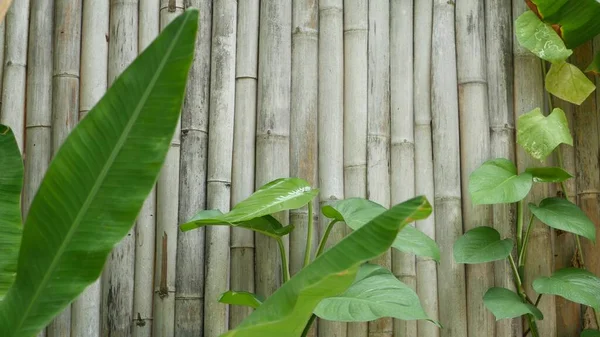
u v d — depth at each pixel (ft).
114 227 2.96
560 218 5.12
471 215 5.47
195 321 5.26
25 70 5.51
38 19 5.53
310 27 5.62
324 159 5.49
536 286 5.01
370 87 5.59
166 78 2.89
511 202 5.08
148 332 5.26
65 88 5.46
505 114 5.56
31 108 5.45
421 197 2.69
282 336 2.98
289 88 5.56
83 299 5.23
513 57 5.65
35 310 2.96
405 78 5.62
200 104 5.47
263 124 5.49
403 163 5.53
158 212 5.38
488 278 5.40
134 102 2.90
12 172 3.83
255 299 4.75
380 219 2.75
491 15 5.66
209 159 5.44
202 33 5.55
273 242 5.37
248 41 5.58
